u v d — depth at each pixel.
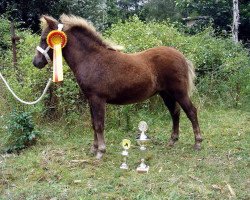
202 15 12.85
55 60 5.16
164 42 8.55
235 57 9.26
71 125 6.88
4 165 5.22
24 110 6.61
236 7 11.59
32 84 6.96
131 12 20.16
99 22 15.82
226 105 8.38
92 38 5.25
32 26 14.64
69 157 5.49
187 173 4.92
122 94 5.27
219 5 12.41
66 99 6.84
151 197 4.25
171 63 5.44
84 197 4.31
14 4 13.59
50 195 4.37
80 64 5.21
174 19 17.81
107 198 4.29
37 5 14.30
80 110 7.04
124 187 4.54
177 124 5.96
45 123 7.07
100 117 5.26
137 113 7.53
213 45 9.40
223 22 12.77
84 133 6.68
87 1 15.51
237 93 8.51
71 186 4.63
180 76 5.48
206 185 4.58
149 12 19.58
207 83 8.54
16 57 7.53
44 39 5.28
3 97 7.13
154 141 6.27
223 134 6.56
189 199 4.21
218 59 9.10
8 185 4.70
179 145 6.03
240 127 6.97
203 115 7.77
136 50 7.65
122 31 8.55
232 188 4.49
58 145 6.09
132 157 5.51
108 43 5.30
